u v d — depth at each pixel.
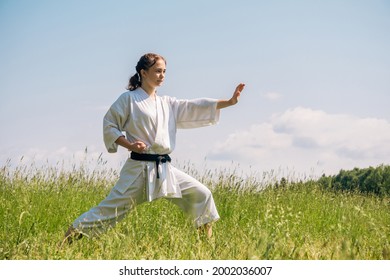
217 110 6.16
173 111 6.16
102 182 9.56
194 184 6.04
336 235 5.82
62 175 9.19
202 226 5.98
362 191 11.64
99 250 5.04
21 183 8.82
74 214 7.03
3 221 6.14
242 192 8.95
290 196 9.02
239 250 4.63
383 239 5.22
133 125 5.87
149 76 5.94
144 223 5.89
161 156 5.91
